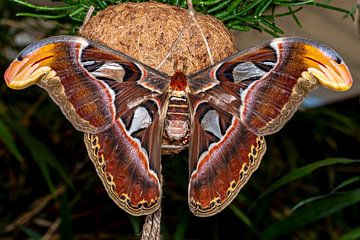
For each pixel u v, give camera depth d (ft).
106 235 5.29
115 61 3.00
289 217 4.14
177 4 3.33
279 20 4.15
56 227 5.08
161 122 3.05
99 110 3.00
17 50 5.35
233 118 3.06
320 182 5.68
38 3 4.12
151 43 3.17
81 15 3.38
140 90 3.04
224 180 3.04
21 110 5.36
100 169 3.01
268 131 3.00
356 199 4.03
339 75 2.92
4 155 5.34
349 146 5.69
